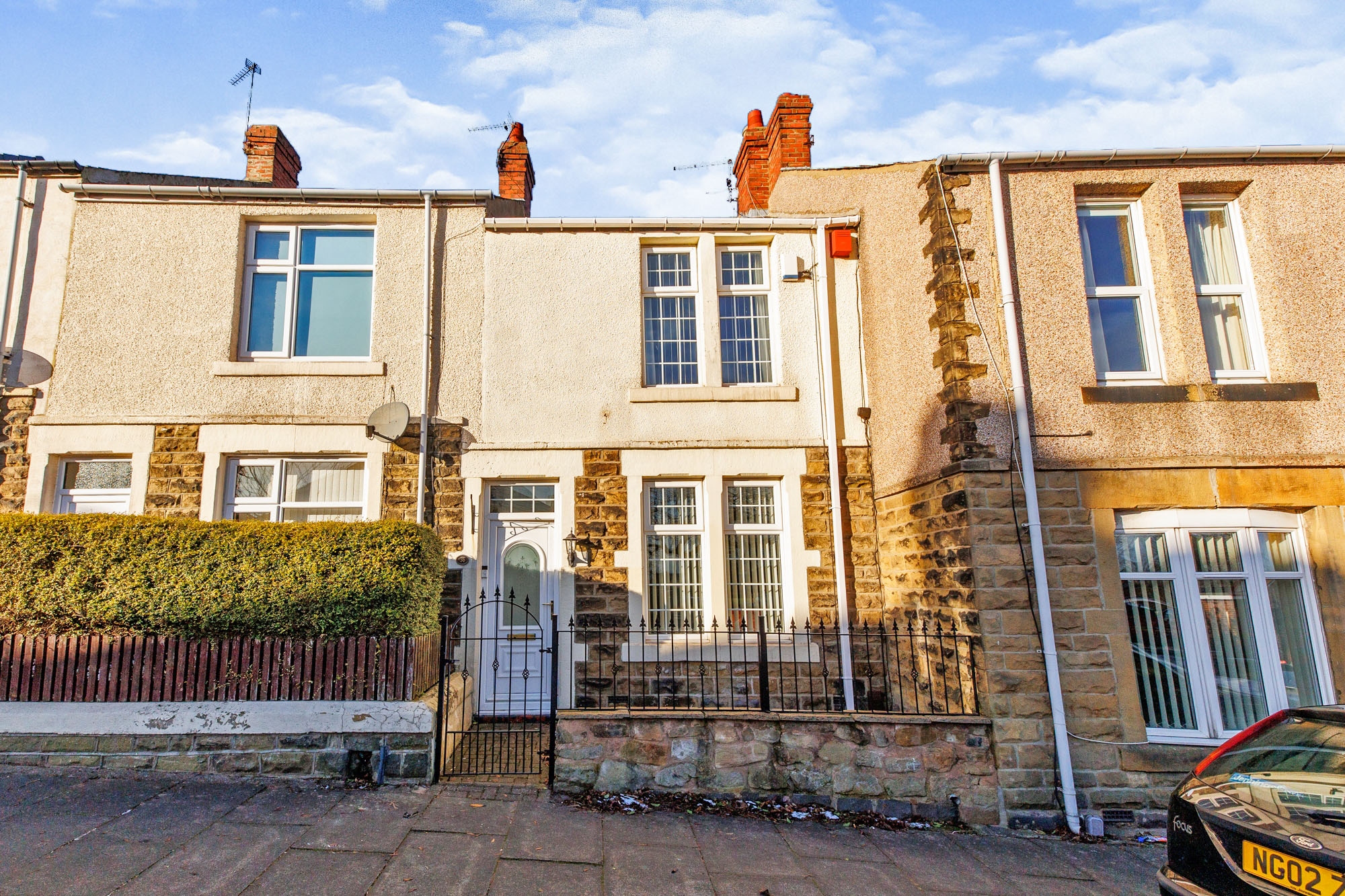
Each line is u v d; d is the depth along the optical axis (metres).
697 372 8.77
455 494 8.07
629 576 7.99
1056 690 5.96
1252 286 6.97
